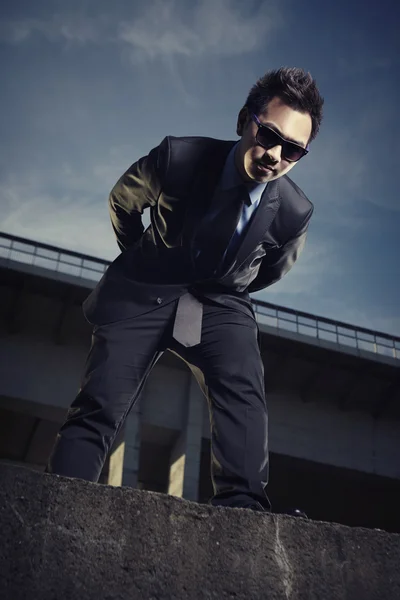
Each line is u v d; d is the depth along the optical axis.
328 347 25.36
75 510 2.32
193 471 23.22
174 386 24.62
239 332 3.47
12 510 2.27
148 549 2.32
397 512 27.86
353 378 26.06
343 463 25.88
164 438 24.36
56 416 24.02
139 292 3.47
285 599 2.37
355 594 2.44
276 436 25.59
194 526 2.40
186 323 3.41
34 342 24.22
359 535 2.54
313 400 26.58
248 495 3.20
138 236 3.84
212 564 2.35
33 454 26.36
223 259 3.41
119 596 2.23
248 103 3.28
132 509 2.36
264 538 2.44
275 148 3.16
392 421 27.05
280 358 25.66
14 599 2.15
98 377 3.36
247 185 3.33
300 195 3.53
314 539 2.49
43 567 2.21
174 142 3.38
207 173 3.35
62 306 23.78
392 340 26.16
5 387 23.44
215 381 3.40
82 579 2.22
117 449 23.45
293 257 3.64
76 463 3.23
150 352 3.46
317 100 3.21
